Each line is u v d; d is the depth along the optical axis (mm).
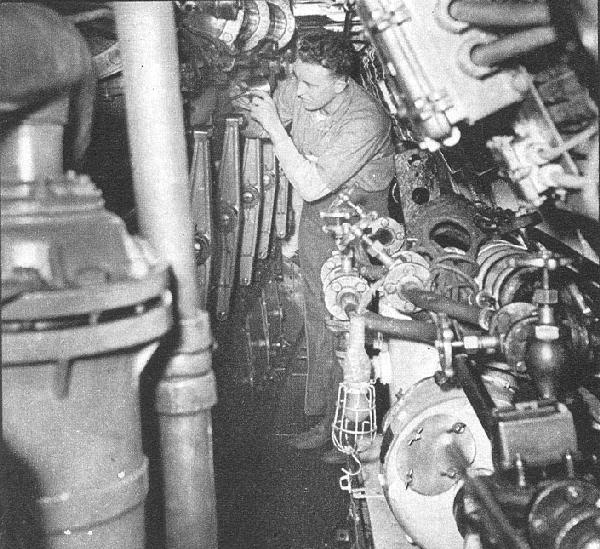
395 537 3064
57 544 1675
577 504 1834
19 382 1552
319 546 3580
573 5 1942
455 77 2113
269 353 5957
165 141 1856
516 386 2838
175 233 1900
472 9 2049
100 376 1639
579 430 2600
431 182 4188
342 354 3318
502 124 2543
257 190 5102
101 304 1490
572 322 2379
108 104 3404
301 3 4504
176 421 2000
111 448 1700
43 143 1854
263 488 4184
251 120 4773
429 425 2725
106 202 3590
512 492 1974
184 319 1947
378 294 3469
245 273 5109
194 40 3361
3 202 1593
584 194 2020
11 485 1615
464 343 2420
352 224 3297
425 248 3230
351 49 4398
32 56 1740
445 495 2762
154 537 2348
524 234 3406
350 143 4168
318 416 5141
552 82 2123
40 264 1528
